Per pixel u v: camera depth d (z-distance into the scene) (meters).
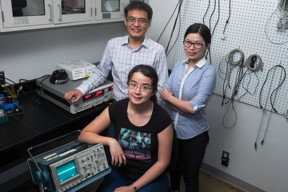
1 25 1.57
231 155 2.47
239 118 2.32
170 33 2.52
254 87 2.15
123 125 1.44
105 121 1.49
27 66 2.15
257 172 2.37
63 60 2.38
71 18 1.93
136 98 1.35
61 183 1.19
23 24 1.67
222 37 2.16
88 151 1.30
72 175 1.23
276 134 2.17
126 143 1.43
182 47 2.44
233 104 2.31
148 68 1.36
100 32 2.62
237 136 2.38
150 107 1.44
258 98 2.15
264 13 1.94
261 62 2.04
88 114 1.92
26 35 2.05
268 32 1.96
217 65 2.27
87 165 1.28
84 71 2.14
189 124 1.81
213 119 2.47
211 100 2.42
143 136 1.41
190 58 1.73
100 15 2.14
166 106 1.95
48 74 2.32
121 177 1.53
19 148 1.55
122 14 2.32
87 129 1.50
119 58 1.95
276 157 2.23
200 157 1.89
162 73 1.96
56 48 2.29
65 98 1.81
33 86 2.20
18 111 1.84
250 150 2.35
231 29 2.12
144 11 1.77
